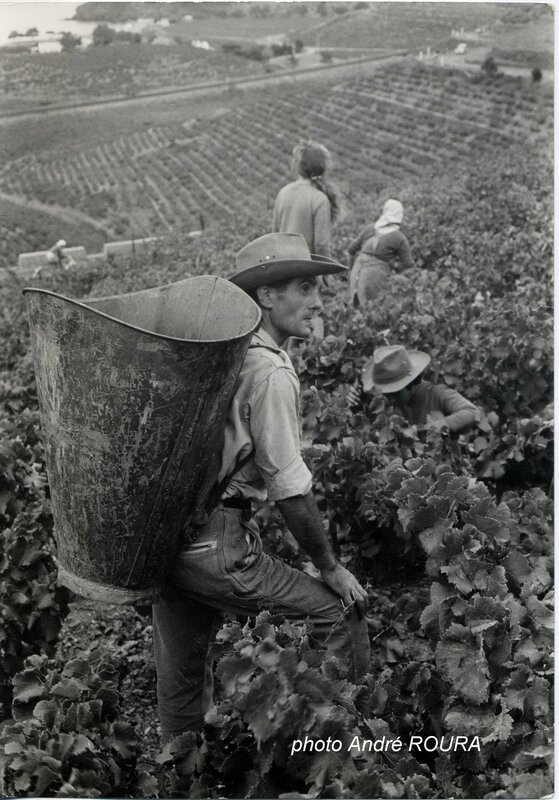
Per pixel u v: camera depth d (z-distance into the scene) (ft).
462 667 7.67
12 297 54.19
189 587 8.25
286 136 90.07
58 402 7.23
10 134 76.95
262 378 7.86
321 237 19.89
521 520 10.89
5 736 7.74
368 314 19.60
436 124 86.58
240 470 8.18
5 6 70.49
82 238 72.43
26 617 10.65
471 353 16.08
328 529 13.07
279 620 7.49
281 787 7.04
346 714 6.60
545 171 58.23
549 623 7.98
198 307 8.60
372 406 14.11
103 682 8.39
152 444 7.10
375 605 11.95
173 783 7.75
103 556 7.60
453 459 13.56
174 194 82.43
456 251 32.30
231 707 7.51
